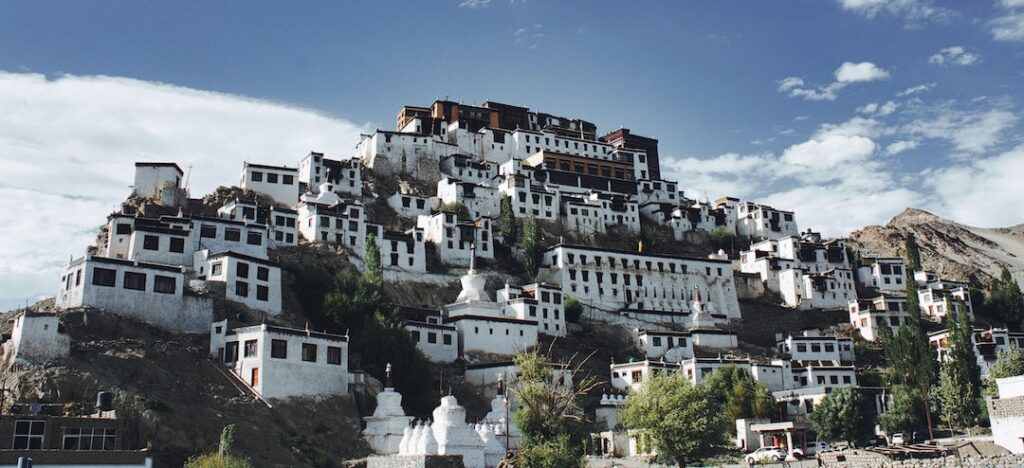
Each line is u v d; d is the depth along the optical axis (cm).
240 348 9244
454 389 11775
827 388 12456
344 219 15275
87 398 7812
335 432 8938
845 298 19700
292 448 8300
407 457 6681
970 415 11169
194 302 10188
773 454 9931
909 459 7356
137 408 7725
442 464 6650
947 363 11944
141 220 11938
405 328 11719
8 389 7669
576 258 17162
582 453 7825
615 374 13662
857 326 18350
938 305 19462
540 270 17162
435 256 16538
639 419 9169
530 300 14738
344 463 8269
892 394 12088
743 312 18600
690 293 18188
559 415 7644
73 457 6284
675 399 9081
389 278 15225
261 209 14512
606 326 16188
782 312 18850
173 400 8219
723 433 10362
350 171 18550
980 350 15838
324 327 11719
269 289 11400
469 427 7956
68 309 9194
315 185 17925
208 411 8269
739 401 11844
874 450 7831
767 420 11675
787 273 19662
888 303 18425
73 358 8269
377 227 15638
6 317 10656
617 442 10875
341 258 14488
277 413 8738
